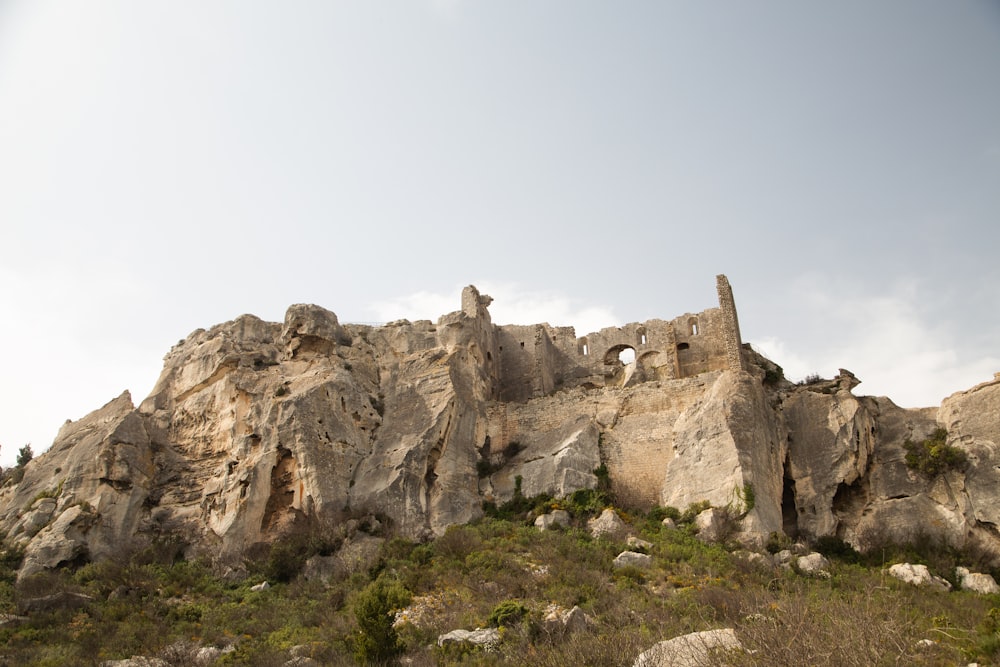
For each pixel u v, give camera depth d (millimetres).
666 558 41281
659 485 51219
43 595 42781
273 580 45125
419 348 60344
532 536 45688
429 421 54125
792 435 53812
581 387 60188
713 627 29141
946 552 46562
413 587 39469
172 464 55969
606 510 48406
